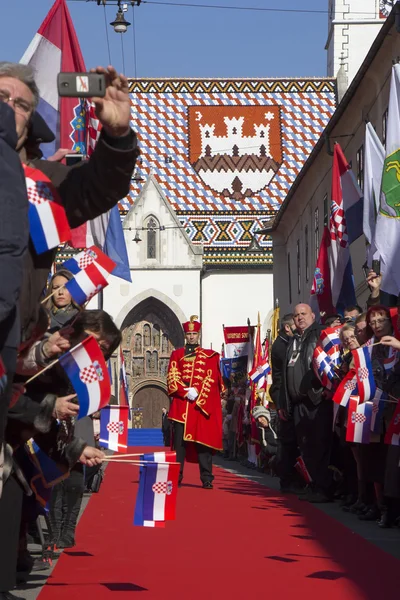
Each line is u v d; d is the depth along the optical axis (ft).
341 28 332.80
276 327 138.62
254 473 117.29
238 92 342.85
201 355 95.66
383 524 58.85
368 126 92.12
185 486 94.63
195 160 340.80
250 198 339.98
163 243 338.13
